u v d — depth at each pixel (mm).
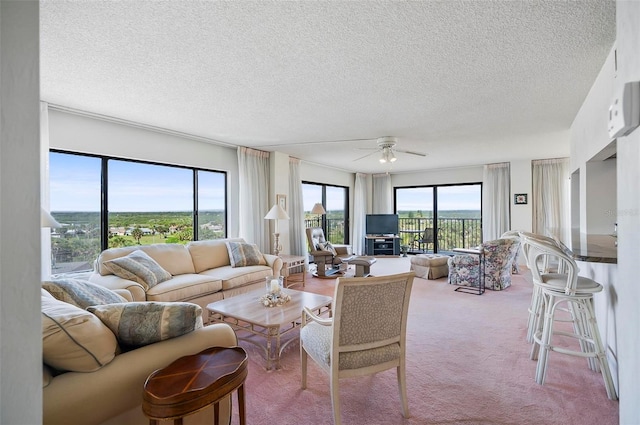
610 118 1111
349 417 1876
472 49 2129
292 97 3031
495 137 4672
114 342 1380
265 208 5754
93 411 1240
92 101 3121
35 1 753
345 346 1763
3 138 689
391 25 1848
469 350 2754
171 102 3160
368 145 5289
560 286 2156
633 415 1148
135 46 2074
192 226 4879
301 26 1855
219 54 2189
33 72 744
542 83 2711
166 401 1175
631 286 1152
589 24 1839
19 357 714
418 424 1808
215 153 5082
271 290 2969
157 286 3236
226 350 1571
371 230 8562
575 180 3963
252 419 1866
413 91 2877
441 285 5219
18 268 710
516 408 1940
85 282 2148
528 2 1641
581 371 2369
